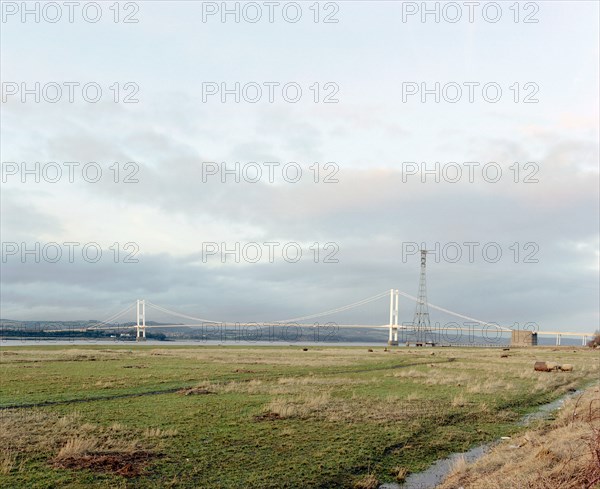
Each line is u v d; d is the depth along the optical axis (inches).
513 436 818.8
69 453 637.9
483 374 1820.9
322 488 567.2
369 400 1106.1
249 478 580.7
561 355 3550.7
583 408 984.3
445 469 647.8
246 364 2194.9
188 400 1085.1
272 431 794.2
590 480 463.8
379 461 668.7
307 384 1406.3
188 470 601.3
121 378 1498.5
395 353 3703.3
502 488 514.0
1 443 677.9
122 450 660.7
